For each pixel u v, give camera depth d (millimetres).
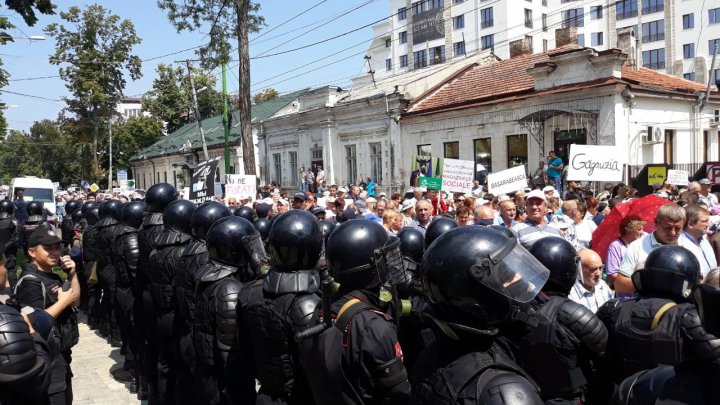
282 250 3305
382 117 22312
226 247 4105
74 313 4461
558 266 3242
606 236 6238
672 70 51094
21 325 2898
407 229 4609
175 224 5406
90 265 8352
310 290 3268
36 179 26766
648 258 3301
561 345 2994
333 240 2914
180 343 4848
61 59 46031
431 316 1951
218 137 36406
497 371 1773
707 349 1632
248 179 13391
